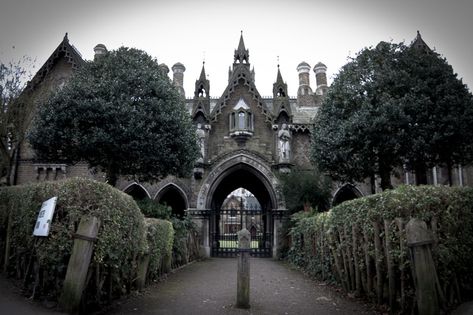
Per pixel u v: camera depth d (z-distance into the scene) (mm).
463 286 6750
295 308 8125
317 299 9133
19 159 25156
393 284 7105
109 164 17141
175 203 33438
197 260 21344
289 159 24719
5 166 20781
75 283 6352
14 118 20281
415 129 16344
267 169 24859
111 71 17531
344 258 9742
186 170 18984
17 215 8047
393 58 18078
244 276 8086
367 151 17172
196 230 22297
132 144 16047
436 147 16719
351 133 17078
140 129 16234
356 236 8891
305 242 15367
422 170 18203
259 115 26359
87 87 16547
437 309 5973
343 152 17531
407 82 16938
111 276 7621
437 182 24359
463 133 16250
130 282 8867
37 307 6430
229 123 25984
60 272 6734
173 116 17453
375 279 8094
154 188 25562
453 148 16828
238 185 32344
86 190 6984
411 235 6297
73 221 6738
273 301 8852
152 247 10547
